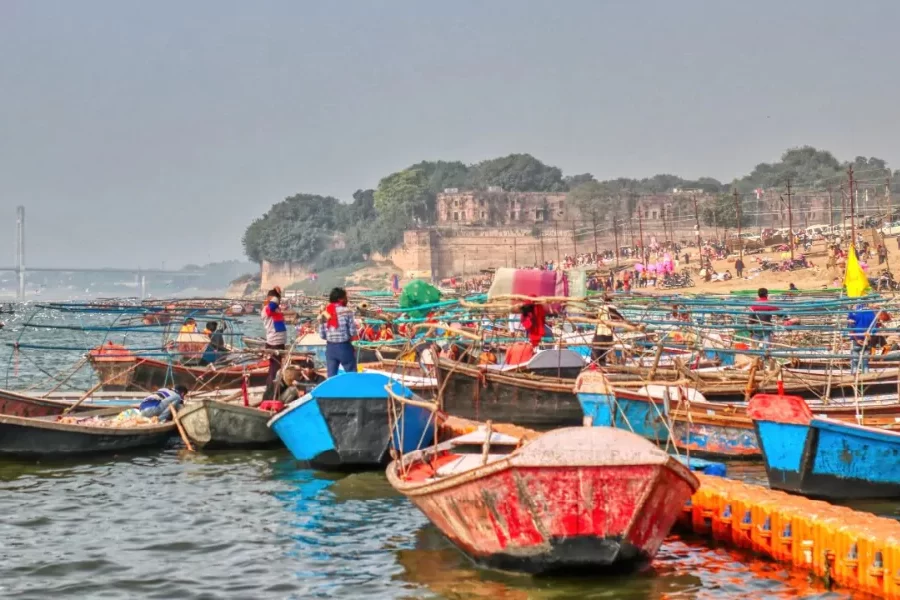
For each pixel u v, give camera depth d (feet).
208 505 53.31
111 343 93.71
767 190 526.16
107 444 66.90
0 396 69.67
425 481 40.91
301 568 41.98
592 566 36.55
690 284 239.91
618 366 75.05
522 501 35.88
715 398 70.90
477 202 595.88
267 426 67.51
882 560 35.37
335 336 64.85
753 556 41.81
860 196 446.60
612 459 35.19
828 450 48.88
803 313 73.41
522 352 88.12
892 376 69.05
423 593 37.96
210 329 97.91
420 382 69.87
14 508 52.70
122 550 45.01
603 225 530.27
